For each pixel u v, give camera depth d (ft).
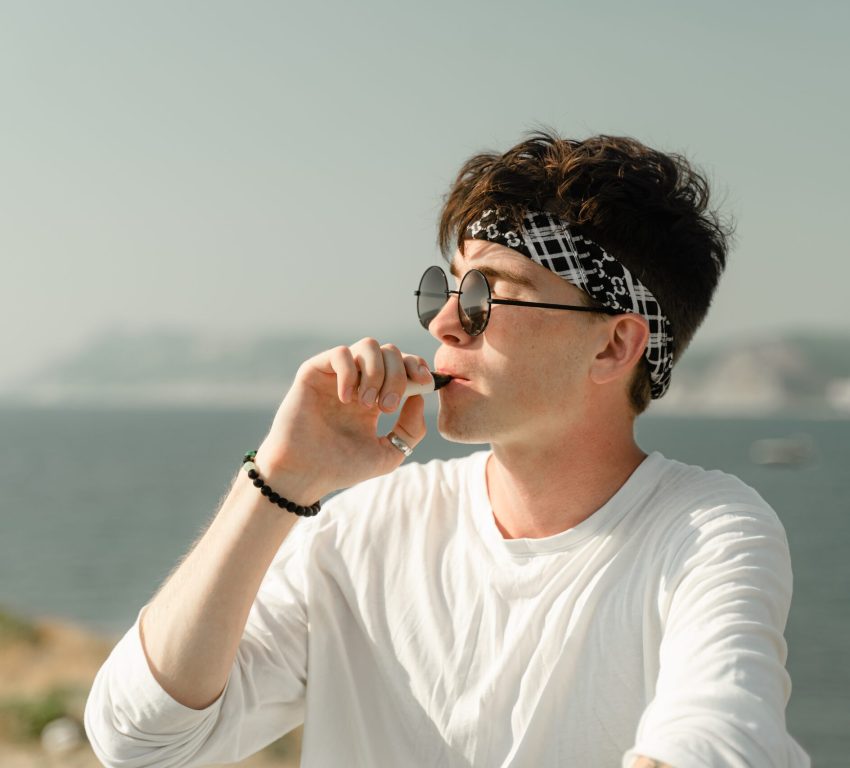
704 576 5.02
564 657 5.39
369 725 5.87
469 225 6.07
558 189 5.82
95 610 126.52
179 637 5.31
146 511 231.91
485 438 5.86
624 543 5.54
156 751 5.41
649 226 5.94
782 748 4.28
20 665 54.60
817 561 143.95
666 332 6.13
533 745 5.35
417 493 6.33
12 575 154.92
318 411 5.66
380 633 5.92
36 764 32.12
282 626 6.03
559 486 5.81
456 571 5.89
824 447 434.71
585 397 5.87
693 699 4.41
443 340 6.04
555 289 5.82
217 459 386.32
